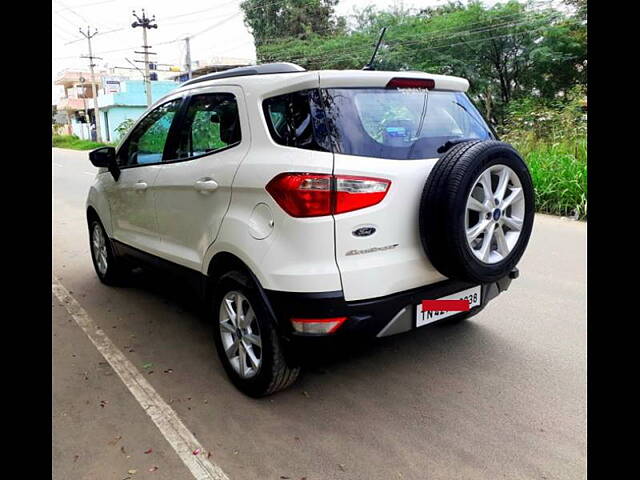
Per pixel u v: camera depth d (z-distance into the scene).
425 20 23.20
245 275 2.93
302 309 2.58
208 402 3.07
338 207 2.52
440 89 3.17
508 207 2.90
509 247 2.89
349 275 2.56
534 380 3.20
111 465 2.53
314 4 31.66
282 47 29.89
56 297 4.99
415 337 3.84
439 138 2.95
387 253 2.66
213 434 2.76
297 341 2.66
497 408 2.91
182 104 3.69
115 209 4.67
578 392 3.04
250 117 2.93
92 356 3.71
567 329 3.88
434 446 2.60
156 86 42.50
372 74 2.77
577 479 2.34
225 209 3.02
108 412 2.99
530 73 19.64
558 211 8.42
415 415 2.88
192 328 4.20
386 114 2.81
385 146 2.71
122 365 3.57
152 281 5.47
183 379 3.36
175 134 3.70
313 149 2.59
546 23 18.77
